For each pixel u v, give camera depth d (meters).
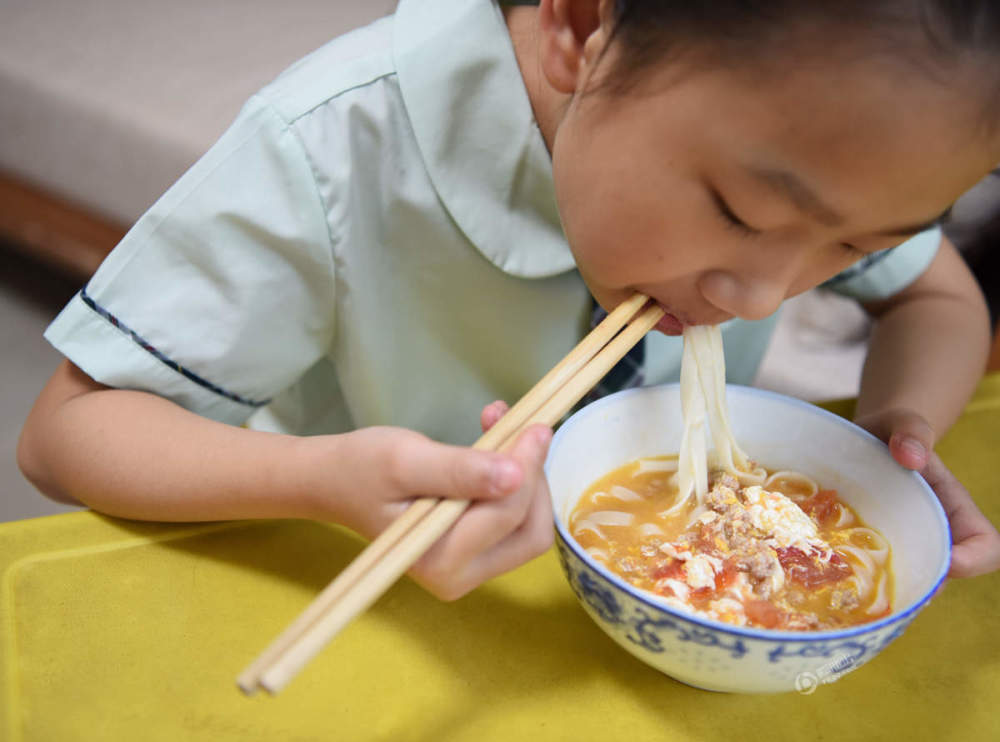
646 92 0.54
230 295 0.81
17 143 2.01
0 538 0.70
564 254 0.91
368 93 0.83
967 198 1.72
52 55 1.99
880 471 0.70
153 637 0.63
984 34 0.48
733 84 0.50
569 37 0.66
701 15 0.50
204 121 1.77
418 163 0.86
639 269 0.61
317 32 2.08
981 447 0.87
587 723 0.59
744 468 0.74
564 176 0.63
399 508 0.58
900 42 0.47
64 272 2.24
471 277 0.92
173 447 0.73
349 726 0.58
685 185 0.55
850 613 0.62
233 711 0.58
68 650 0.61
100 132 1.85
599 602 0.56
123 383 0.80
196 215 0.79
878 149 0.49
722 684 0.56
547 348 0.99
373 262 0.90
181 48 2.00
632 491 0.73
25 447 0.86
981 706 0.62
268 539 0.72
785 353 2.13
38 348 2.06
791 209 0.52
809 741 0.59
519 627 0.66
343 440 0.65
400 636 0.64
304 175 0.81
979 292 1.11
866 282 1.05
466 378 1.01
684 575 0.62
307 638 0.46
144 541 0.71
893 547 0.67
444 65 0.82
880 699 0.62
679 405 0.75
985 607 0.69
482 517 0.55
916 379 0.93
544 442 0.57
